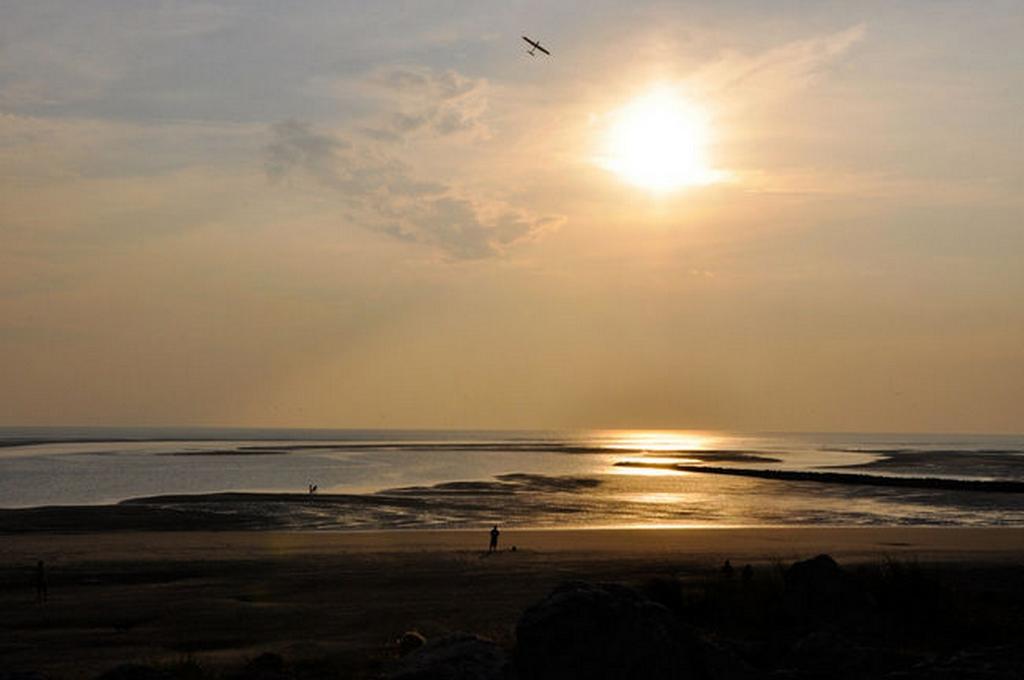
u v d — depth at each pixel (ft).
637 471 434.30
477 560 142.31
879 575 85.20
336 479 364.58
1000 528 203.41
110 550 153.89
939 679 54.54
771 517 228.63
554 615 52.01
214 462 493.36
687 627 54.65
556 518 219.20
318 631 90.63
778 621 77.77
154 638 88.22
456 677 49.11
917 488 333.21
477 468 456.04
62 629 93.15
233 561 140.97
